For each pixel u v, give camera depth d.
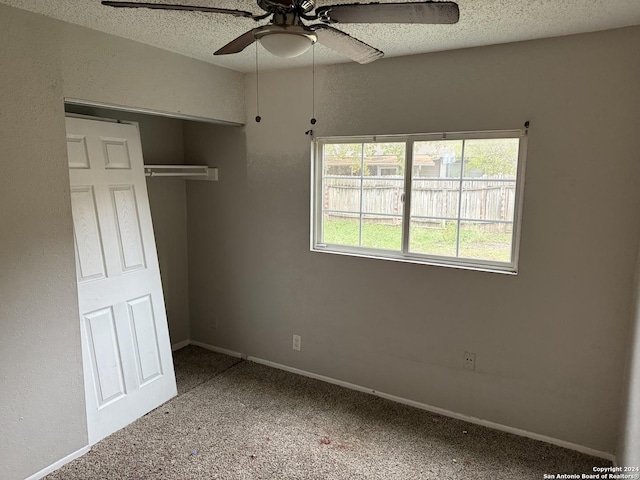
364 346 3.23
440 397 2.99
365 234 3.23
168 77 2.84
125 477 2.34
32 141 2.19
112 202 2.85
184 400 3.14
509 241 2.74
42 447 2.32
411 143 2.94
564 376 2.60
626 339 2.41
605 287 2.44
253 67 3.24
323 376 3.45
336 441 2.67
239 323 3.83
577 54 2.37
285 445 2.63
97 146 2.77
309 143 3.25
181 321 4.06
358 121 3.05
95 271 2.71
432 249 2.99
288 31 1.55
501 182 2.72
